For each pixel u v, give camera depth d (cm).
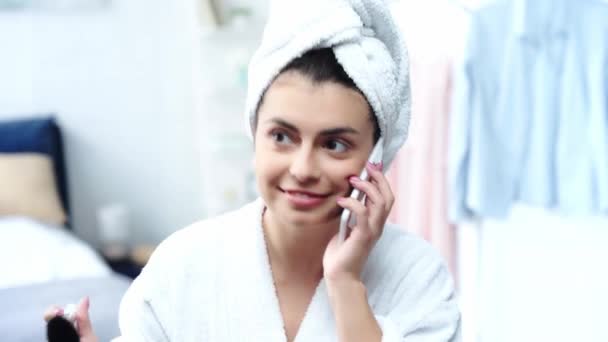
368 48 58
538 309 178
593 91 151
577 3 152
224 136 259
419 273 69
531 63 161
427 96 176
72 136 260
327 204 60
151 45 265
